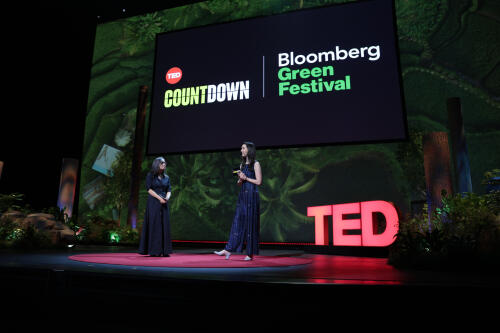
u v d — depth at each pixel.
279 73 7.04
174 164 10.31
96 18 9.99
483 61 8.25
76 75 10.47
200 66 7.63
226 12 10.34
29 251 4.57
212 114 7.36
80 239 7.17
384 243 4.50
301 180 9.09
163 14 11.07
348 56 6.68
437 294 1.72
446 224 3.31
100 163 10.85
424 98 8.57
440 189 3.82
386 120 6.27
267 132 6.91
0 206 6.73
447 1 8.74
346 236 5.14
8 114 9.31
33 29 9.15
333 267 2.82
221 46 7.55
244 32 7.43
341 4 6.88
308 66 6.88
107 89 11.26
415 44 8.88
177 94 7.71
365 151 8.77
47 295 2.24
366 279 1.99
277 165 9.30
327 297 1.79
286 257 4.05
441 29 8.70
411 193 8.16
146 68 11.09
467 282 1.87
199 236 9.68
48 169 10.05
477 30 8.41
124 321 2.04
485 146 7.89
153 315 2.00
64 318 2.17
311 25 7.00
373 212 4.74
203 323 1.90
